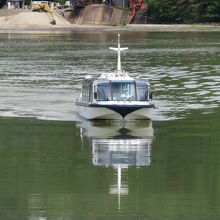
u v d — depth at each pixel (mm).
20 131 90500
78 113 103312
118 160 74062
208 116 102500
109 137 87125
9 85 143125
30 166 71125
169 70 176250
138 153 77562
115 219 54250
